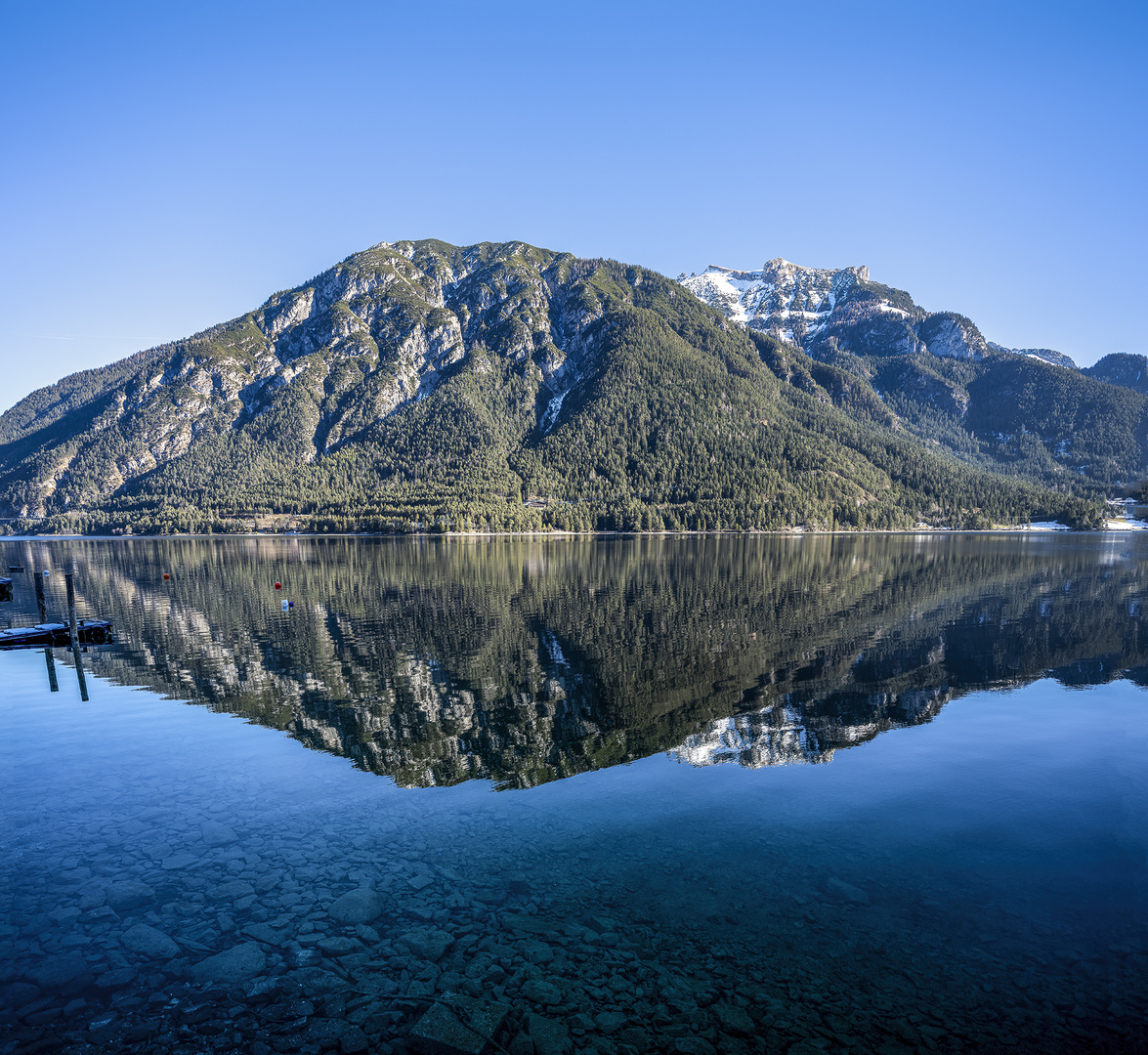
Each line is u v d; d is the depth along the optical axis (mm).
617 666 34750
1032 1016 10602
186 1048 10016
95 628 42812
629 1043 9945
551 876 14617
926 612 52531
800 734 24203
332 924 12938
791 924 12922
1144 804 18297
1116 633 43812
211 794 19062
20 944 12461
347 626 46844
